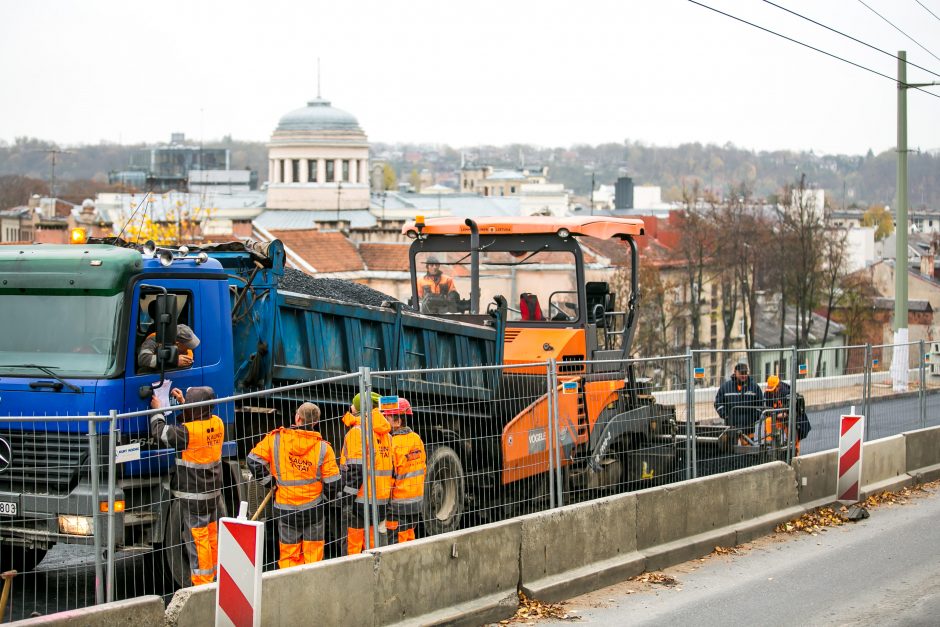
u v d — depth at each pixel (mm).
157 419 10250
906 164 30375
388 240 79625
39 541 9953
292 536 10078
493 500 12211
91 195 144375
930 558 12891
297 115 115188
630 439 14992
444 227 15250
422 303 15438
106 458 10008
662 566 12367
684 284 79375
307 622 8773
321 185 113812
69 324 10445
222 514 10305
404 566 9602
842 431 15680
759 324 90500
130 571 10828
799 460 15172
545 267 14969
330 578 8969
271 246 11570
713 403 15719
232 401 11188
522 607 10594
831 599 11109
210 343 11203
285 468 10047
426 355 13453
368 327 12773
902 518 15359
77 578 10617
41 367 10289
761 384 17047
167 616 8078
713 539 13164
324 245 68562
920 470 18109
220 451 10094
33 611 9734
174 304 10453
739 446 15617
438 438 12547
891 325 88188
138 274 10492
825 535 14234
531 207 146875
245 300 11688
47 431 10125
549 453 12328
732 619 10398
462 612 9953
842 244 80250
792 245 74688
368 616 9266
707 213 81938
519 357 14586
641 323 68875
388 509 10828
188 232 69188
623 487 14656
